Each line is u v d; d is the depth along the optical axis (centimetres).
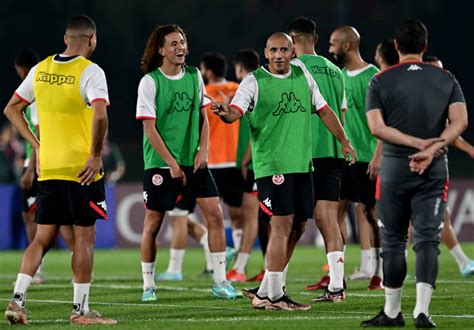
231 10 12144
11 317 2556
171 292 3484
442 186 2373
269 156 2822
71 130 2583
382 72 2428
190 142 3134
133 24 12062
